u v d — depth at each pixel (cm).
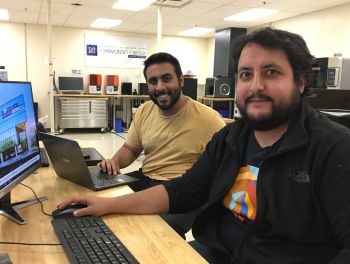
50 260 88
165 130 198
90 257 87
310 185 98
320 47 664
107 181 158
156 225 113
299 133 103
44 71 883
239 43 111
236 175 120
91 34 915
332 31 635
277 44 103
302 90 110
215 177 128
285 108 105
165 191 130
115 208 120
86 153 210
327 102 204
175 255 93
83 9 684
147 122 210
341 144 96
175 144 192
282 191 103
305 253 99
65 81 865
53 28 878
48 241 99
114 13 716
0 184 106
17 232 105
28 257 90
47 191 146
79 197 123
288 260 99
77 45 905
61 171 163
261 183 107
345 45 609
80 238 98
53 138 154
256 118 107
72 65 908
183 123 194
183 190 132
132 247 97
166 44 998
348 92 205
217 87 793
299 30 714
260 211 105
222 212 127
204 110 198
